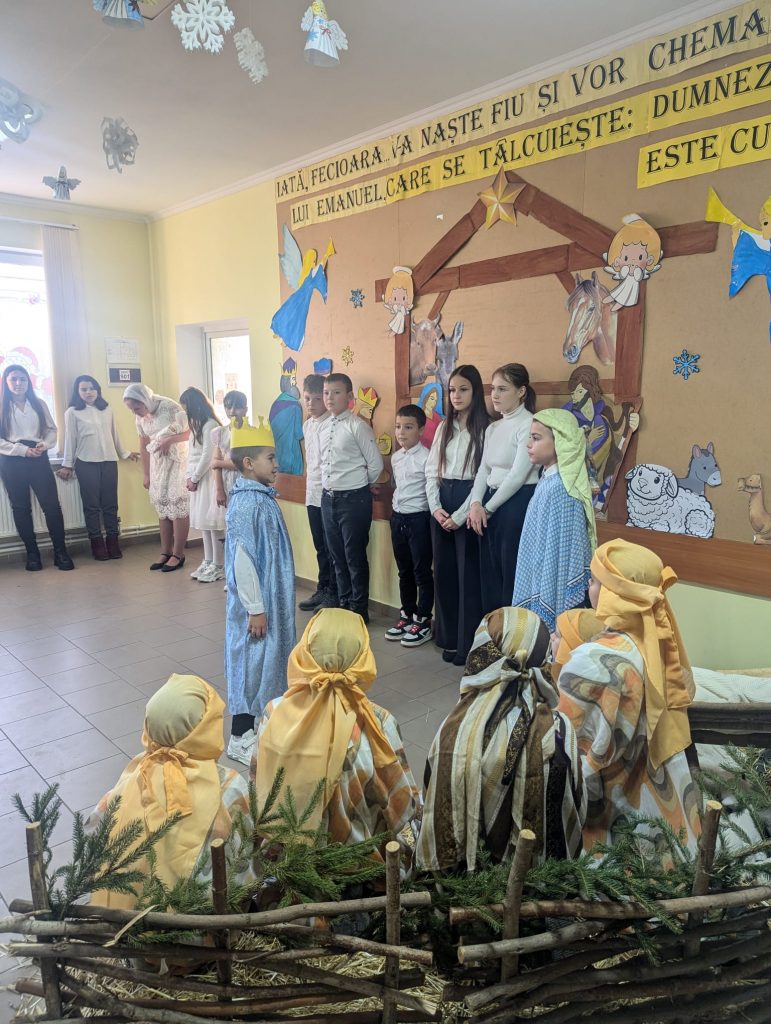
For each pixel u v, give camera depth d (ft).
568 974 3.61
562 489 8.23
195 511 16.71
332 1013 3.74
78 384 18.52
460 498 11.27
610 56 9.18
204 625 13.67
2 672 11.41
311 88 10.67
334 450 12.99
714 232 8.48
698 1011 3.83
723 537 8.83
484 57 9.62
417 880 4.23
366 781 4.67
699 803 4.78
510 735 3.94
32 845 3.50
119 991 4.19
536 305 10.52
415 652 12.23
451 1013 3.78
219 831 4.50
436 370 12.25
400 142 12.19
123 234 19.53
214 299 17.93
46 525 19.17
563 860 3.81
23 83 10.38
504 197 10.68
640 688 4.70
